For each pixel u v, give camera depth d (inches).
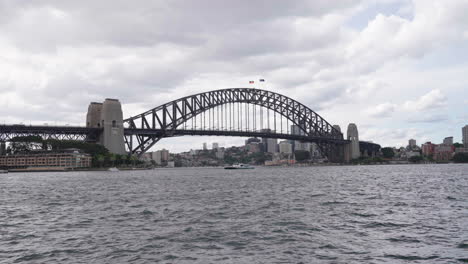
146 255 921.5
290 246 991.6
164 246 1000.2
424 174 5319.9
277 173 6943.9
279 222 1318.9
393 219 1370.6
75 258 906.1
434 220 1339.8
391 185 3110.2
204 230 1191.6
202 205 1800.0
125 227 1258.6
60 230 1227.9
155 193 2514.8
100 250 969.5
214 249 969.5
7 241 1081.4
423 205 1747.0
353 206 1733.5
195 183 3718.0
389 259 876.0
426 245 991.6
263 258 891.4
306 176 5206.7
